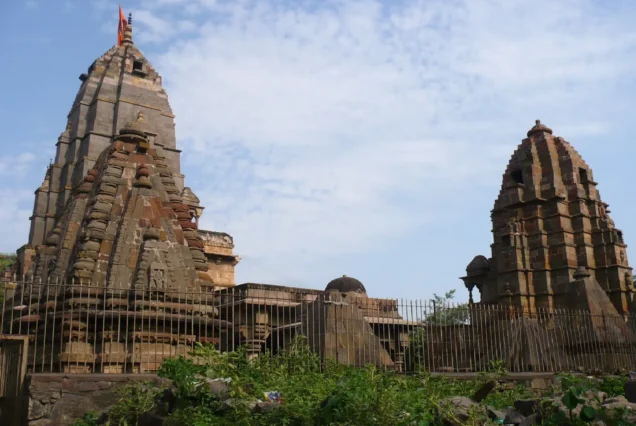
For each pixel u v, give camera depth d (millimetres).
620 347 24109
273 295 27438
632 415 9609
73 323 16188
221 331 18438
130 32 39500
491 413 10492
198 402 11148
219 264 43375
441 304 21562
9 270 30438
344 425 9383
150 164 20344
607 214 33594
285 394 11266
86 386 13164
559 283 31016
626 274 31453
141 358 15836
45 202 35375
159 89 39156
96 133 35312
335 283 34062
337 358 17141
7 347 14109
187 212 20438
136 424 11852
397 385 11312
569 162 33312
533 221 32594
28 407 12586
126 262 17984
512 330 22734
